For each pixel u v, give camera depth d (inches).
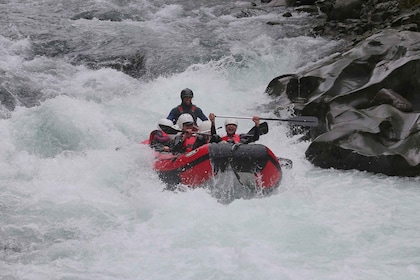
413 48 1722.4
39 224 1127.6
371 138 1481.3
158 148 1406.3
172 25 2628.0
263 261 960.9
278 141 1675.7
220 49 2294.5
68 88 1998.0
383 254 994.1
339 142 1491.1
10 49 2231.8
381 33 1844.2
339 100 1644.9
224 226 1100.5
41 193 1272.1
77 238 1073.5
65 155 1494.8
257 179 1242.6
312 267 946.7
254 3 3058.6
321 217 1155.3
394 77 1628.9
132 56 2247.8
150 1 3063.5
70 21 2588.6
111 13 2751.0
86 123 1624.0
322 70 1800.0
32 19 2551.7
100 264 974.4
